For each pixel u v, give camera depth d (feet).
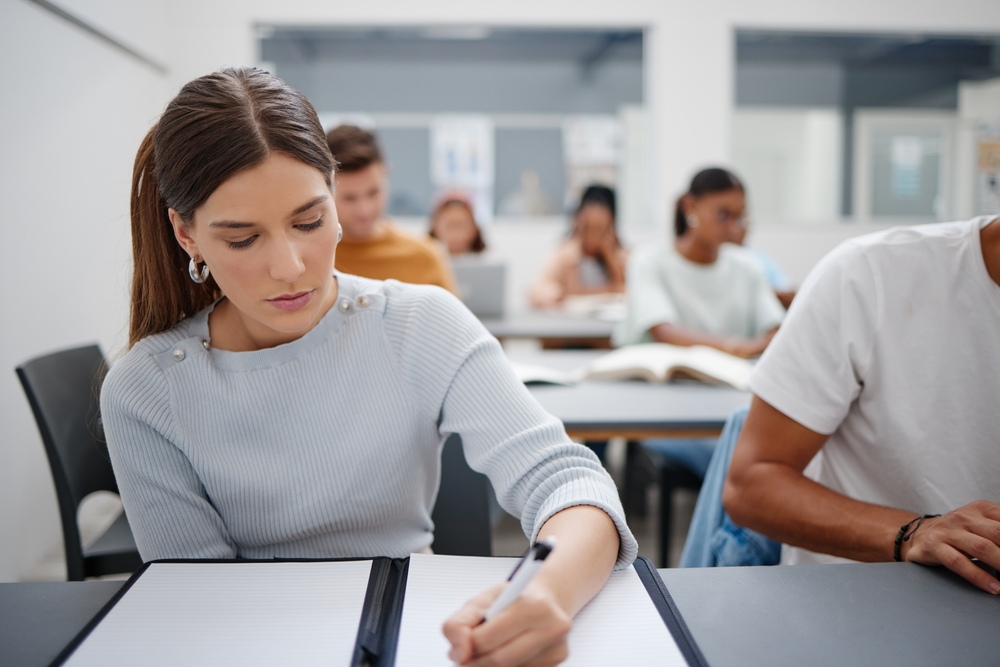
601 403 5.15
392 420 2.66
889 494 3.06
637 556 2.32
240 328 2.66
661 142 15.05
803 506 2.82
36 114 7.24
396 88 18.60
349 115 18.49
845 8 14.98
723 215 7.16
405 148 19.01
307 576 2.17
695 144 15.11
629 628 1.89
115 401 2.54
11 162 6.76
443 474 3.59
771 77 16.39
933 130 16.65
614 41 17.03
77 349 4.83
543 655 1.70
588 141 18.47
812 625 1.95
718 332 7.45
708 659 1.80
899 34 15.37
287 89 2.27
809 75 16.43
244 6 13.71
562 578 1.89
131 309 2.71
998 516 2.24
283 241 2.15
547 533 2.11
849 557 2.71
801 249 16.03
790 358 3.00
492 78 18.89
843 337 2.92
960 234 2.86
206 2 13.60
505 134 19.35
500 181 19.66
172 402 2.55
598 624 1.91
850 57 16.39
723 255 7.59
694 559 3.71
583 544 2.03
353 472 2.63
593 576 1.99
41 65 7.38
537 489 2.35
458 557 2.29
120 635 1.86
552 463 2.38
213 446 2.58
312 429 2.61
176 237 2.47
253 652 1.79
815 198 16.81
